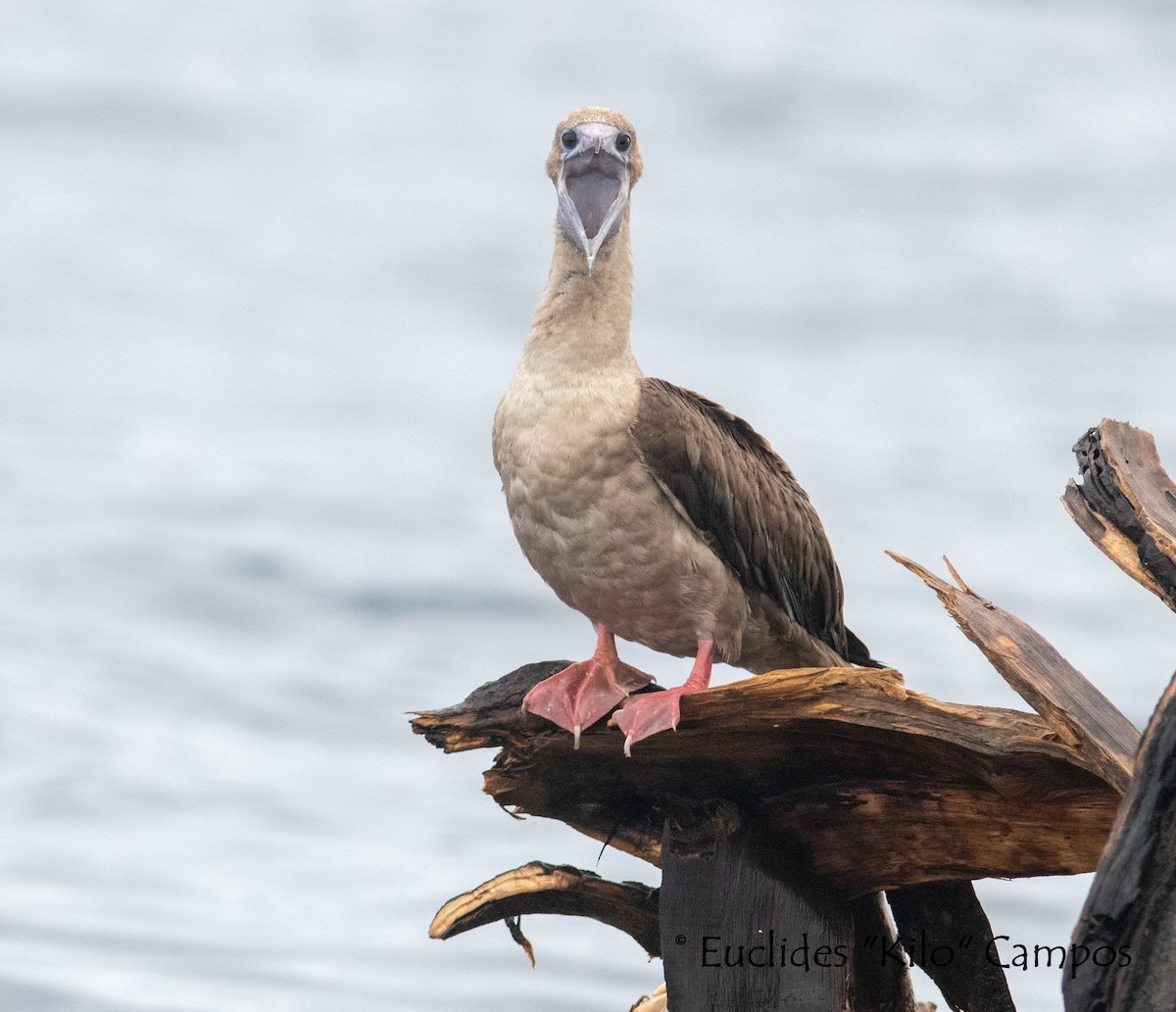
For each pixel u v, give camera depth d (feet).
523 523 41.01
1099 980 27.99
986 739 32.07
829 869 35.83
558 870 40.14
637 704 36.11
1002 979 38.42
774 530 42.91
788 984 35.55
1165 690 28.07
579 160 42.63
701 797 36.27
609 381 40.34
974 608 32.35
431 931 40.24
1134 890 27.76
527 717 38.06
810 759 35.19
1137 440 33.65
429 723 38.78
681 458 40.24
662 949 36.27
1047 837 33.30
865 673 32.94
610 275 40.75
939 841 34.50
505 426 40.88
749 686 34.04
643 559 40.57
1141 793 27.89
